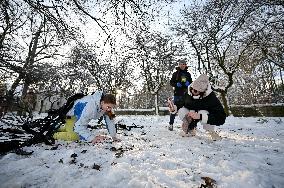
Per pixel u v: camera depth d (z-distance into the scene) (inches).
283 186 94.7
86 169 109.5
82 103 153.0
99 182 95.4
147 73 775.1
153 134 212.5
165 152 141.0
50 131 158.6
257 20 518.6
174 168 114.7
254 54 603.5
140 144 162.9
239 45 603.8
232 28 574.9
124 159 123.3
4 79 339.3
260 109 630.5
